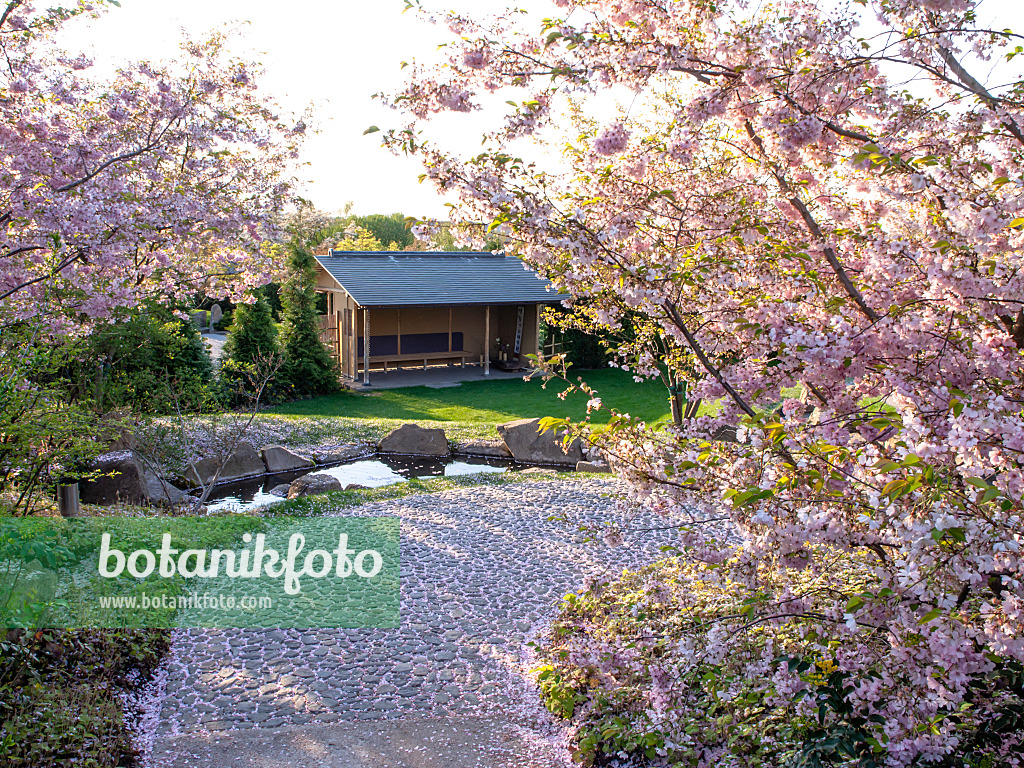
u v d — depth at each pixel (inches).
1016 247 114.1
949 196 112.0
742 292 127.4
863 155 104.9
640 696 167.3
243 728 181.0
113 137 260.8
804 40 125.0
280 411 673.0
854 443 105.2
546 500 374.9
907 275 115.7
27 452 244.8
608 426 119.0
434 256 952.9
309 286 765.9
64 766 154.9
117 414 363.3
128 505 335.9
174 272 335.6
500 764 167.5
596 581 147.8
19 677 175.0
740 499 86.3
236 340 724.7
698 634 112.4
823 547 105.7
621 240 125.5
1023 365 106.0
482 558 297.7
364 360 818.2
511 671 211.3
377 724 183.9
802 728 115.2
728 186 153.9
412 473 475.2
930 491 79.0
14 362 234.2
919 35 120.7
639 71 129.6
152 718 184.4
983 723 97.0
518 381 854.5
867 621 93.1
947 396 94.3
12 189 225.0
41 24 239.3
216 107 303.1
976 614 94.1
